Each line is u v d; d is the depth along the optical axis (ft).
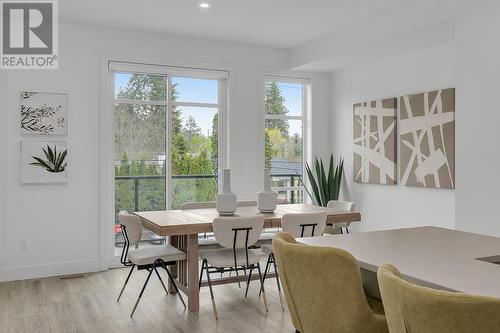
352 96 20.59
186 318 11.87
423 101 16.85
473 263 6.02
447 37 15.33
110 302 13.23
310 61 19.26
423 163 16.89
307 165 20.88
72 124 16.67
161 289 14.62
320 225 12.92
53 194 16.42
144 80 18.26
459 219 13.14
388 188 18.72
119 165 17.81
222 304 13.02
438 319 4.02
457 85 13.14
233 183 19.49
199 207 15.70
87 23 16.65
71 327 11.23
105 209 17.21
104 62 17.13
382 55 17.87
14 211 15.84
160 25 16.96
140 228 12.31
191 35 18.33
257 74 20.07
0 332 10.90
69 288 14.71
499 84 11.91
